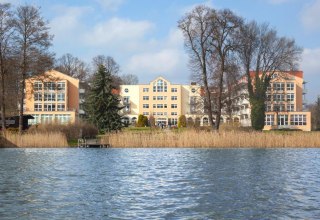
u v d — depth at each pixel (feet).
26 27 168.76
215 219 47.37
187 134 156.46
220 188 67.51
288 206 53.78
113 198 59.06
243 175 83.35
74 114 344.28
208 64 188.55
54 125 175.11
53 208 52.75
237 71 219.61
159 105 444.96
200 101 246.68
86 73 403.34
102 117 220.02
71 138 175.94
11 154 131.23
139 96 446.19
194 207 53.21
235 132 158.81
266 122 341.41
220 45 184.14
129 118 444.55
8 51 170.09
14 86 192.75
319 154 129.18
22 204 55.16
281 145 153.58
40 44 171.42
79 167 96.99
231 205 54.34
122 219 47.37
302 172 87.92
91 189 66.59
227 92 244.83
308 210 51.55
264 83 242.58
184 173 86.58
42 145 157.17
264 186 69.51
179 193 63.00
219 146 152.56
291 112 342.64
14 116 203.82
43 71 175.94
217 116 190.39
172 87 444.55
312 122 377.09
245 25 188.75
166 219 47.32
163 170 91.71
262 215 49.14
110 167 96.94
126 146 157.07
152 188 67.56
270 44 232.94
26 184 71.61
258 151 139.74
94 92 222.69
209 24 182.60
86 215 49.21
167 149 148.36
